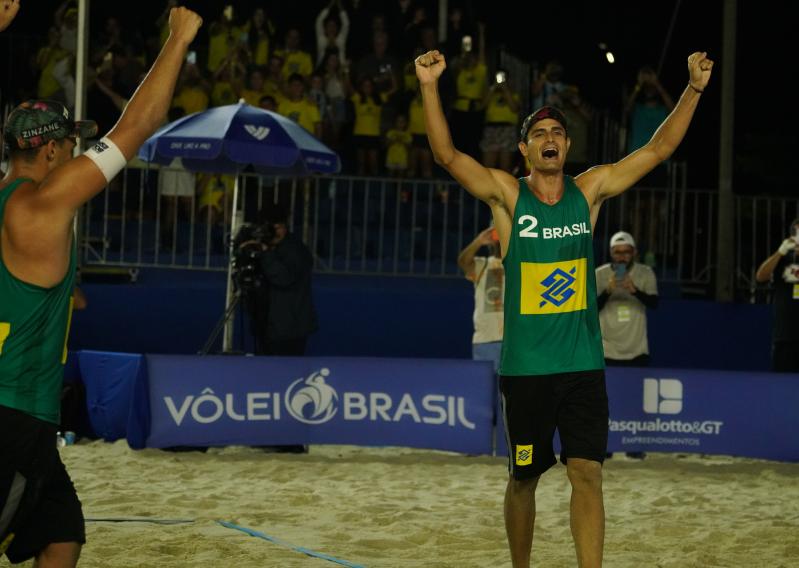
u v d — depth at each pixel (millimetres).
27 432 3939
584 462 5312
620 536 7539
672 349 15883
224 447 11625
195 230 16328
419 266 16688
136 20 20016
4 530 4000
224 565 6398
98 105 16359
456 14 18500
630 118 17672
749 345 15984
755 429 11172
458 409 11164
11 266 3910
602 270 11820
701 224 19609
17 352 3914
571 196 5445
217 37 17547
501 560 6672
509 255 5426
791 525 8062
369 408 11180
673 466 10984
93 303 15227
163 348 15391
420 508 8367
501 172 5488
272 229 11992
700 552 6891
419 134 17266
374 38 17875
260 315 11992
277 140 12758
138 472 9875
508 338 5453
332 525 7715
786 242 12172
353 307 15695
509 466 5551
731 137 16234
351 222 17156
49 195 3889
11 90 18375
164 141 12609
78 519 4195
